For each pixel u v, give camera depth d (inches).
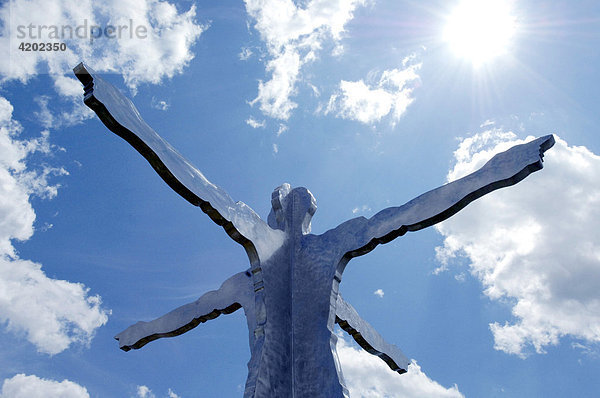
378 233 237.9
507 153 214.7
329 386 222.8
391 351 298.7
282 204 269.4
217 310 267.6
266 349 222.1
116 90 199.0
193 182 215.5
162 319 288.5
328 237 254.7
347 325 274.1
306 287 247.8
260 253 237.9
